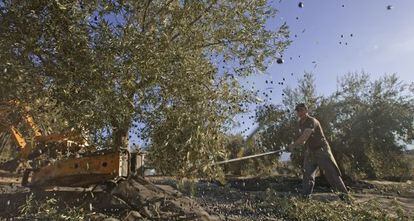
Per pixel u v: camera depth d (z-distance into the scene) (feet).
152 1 16.31
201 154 13.83
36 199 16.02
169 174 14.90
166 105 14.47
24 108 13.67
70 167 15.97
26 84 12.73
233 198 21.90
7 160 19.88
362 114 41.24
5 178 19.76
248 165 44.96
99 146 14.43
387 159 42.55
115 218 14.06
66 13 12.91
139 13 15.74
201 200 20.58
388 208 19.90
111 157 15.23
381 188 32.94
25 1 13.01
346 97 41.78
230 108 15.06
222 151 14.64
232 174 46.24
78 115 12.89
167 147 14.20
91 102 13.00
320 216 17.24
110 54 13.19
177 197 16.61
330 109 41.11
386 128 41.50
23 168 17.74
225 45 17.78
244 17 17.30
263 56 17.46
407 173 43.98
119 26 14.21
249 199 21.47
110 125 13.89
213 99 14.70
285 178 39.75
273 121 35.88
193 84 14.37
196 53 16.44
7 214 14.14
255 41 17.42
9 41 12.67
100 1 13.64
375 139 41.45
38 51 12.87
